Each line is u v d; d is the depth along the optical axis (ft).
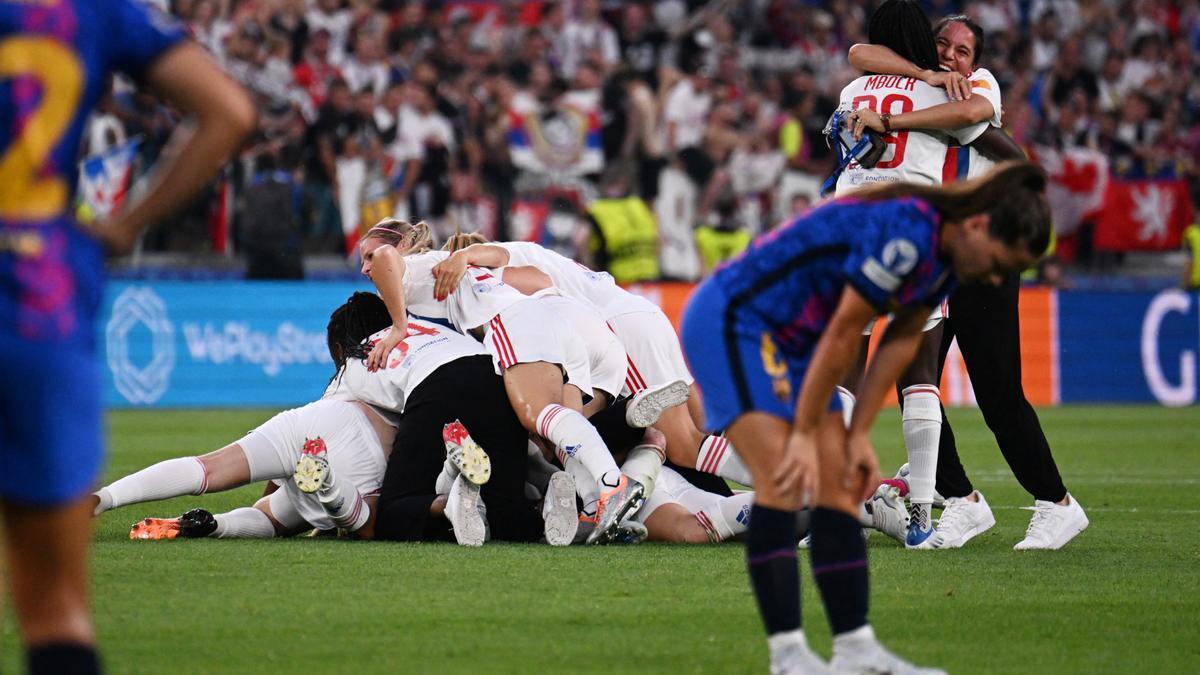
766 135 211.20
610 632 49.44
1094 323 209.67
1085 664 45.44
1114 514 91.09
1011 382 71.41
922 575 63.41
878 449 139.03
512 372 73.10
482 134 201.26
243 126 32.19
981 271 40.70
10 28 29.58
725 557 66.95
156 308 185.98
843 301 40.37
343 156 194.80
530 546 71.00
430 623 50.65
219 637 47.80
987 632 50.55
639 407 71.05
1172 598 57.72
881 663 42.29
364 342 77.36
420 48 208.54
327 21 205.57
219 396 186.60
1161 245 225.76
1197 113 233.55
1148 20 240.94
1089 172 222.28
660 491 73.61
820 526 43.27
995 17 234.99
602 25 220.02
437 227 197.16
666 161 205.46
